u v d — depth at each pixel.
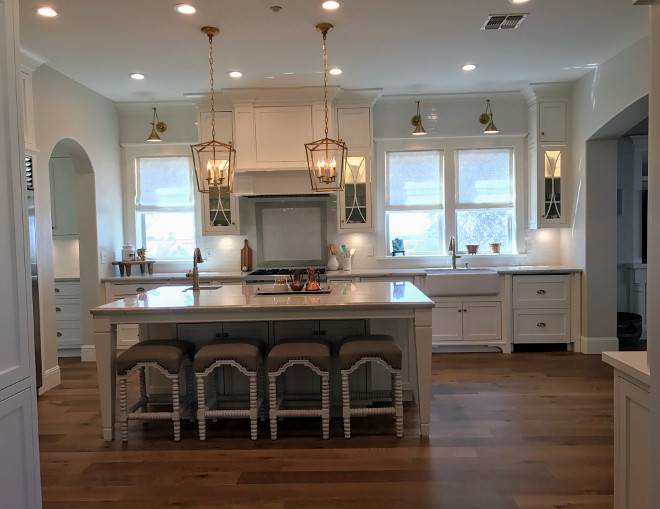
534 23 3.83
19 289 1.77
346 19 3.69
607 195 5.27
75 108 5.07
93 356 5.48
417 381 3.50
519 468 2.82
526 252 6.00
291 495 2.59
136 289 5.52
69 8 3.42
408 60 4.62
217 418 3.62
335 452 3.08
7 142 1.72
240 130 5.48
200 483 2.73
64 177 5.91
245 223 6.09
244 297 3.61
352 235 6.06
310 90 5.39
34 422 1.85
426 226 6.09
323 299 3.41
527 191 5.95
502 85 5.53
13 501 1.73
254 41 4.09
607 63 4.74
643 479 1.75
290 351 3.25
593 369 4.77
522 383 4.37
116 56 4.38
